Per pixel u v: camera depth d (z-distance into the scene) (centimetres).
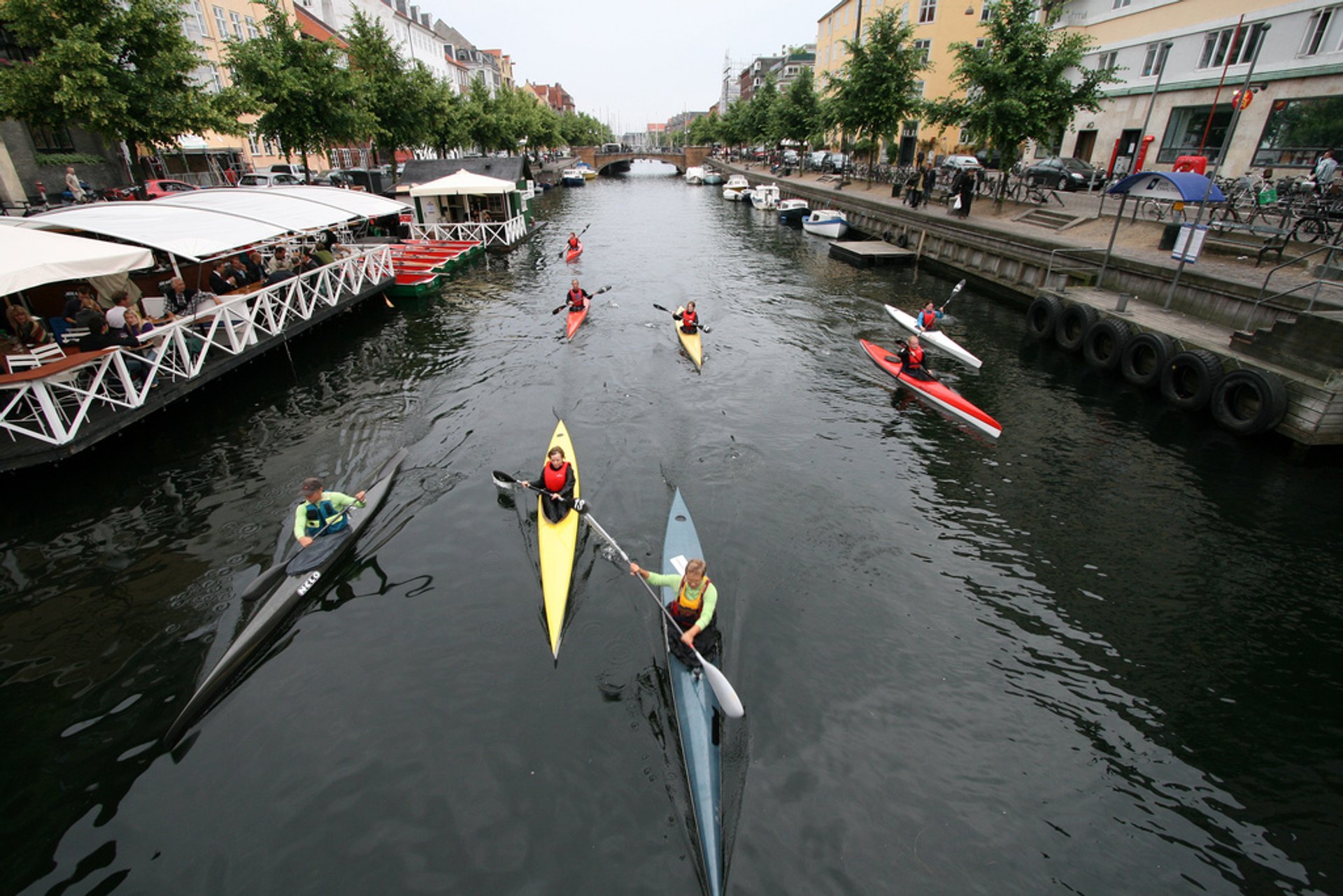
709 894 524
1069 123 2655
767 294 2491
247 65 2461
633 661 748
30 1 1648
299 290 1750
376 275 2305
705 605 713
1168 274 1697
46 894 521
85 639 778
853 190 4322
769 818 585
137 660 748
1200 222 1922
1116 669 767
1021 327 2055
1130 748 668
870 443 1284
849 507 1070
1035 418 1405
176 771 623
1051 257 2108
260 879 535
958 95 4662
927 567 934
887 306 2217
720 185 8044
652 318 2131
